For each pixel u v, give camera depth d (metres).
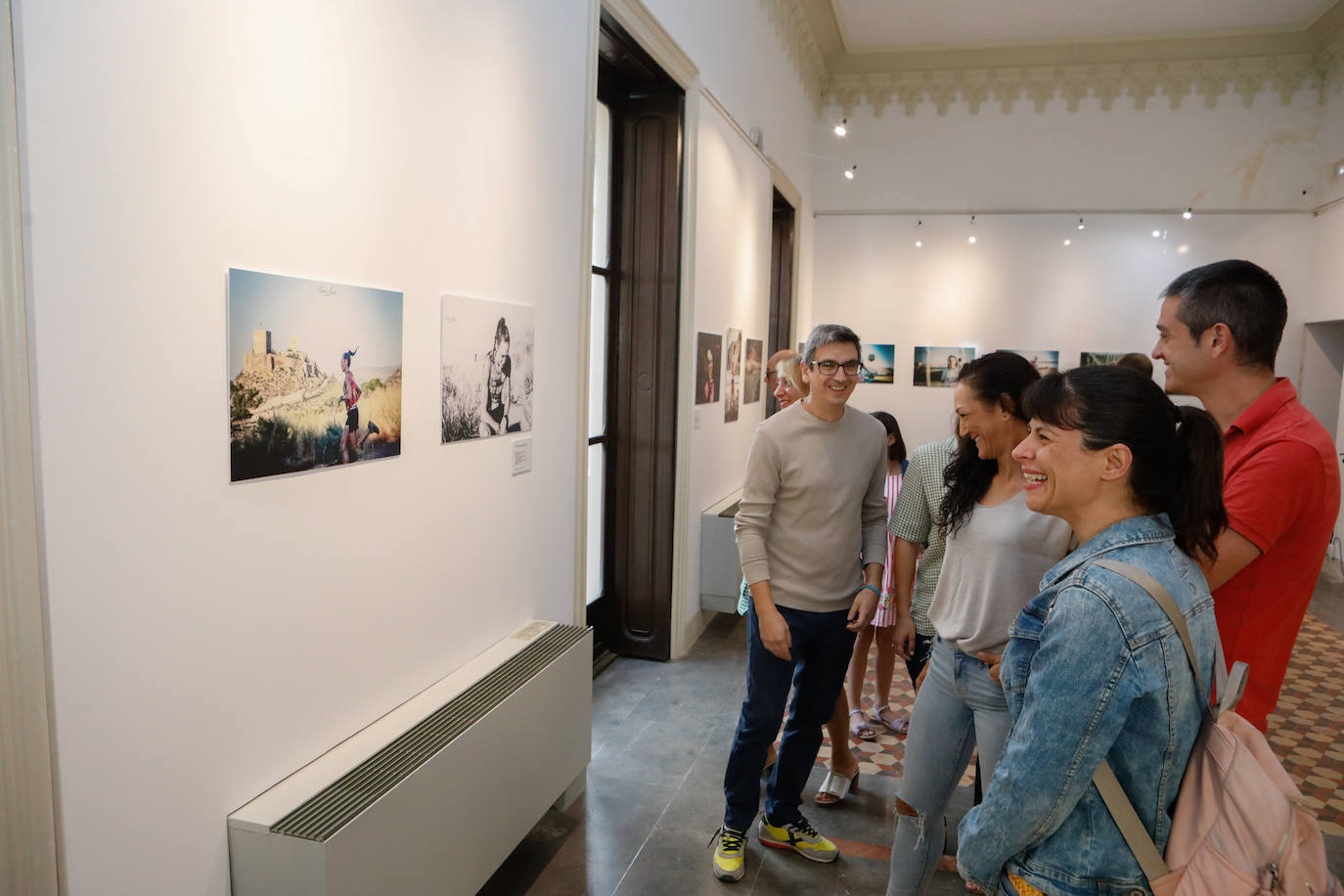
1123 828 1.26
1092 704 1.21
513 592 3.10
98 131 1.48
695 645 5.41
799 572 2.82
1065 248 9.09
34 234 1.38
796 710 2.96
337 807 1.90
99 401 1.51
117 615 1.57
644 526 5.06
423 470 2.49
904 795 2.31
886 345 9.52
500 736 2.50
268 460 1.90
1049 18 8.25
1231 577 1.85
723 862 2.85
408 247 2.36
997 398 2.09
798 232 8.60
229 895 1.86
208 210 1.71
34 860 1.45
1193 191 8.80
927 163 9.33
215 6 1.70
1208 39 8.60
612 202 4.92
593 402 4.84
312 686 2.09
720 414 5.88
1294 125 8.55
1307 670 5.31
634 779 3.55
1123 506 1.33
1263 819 1.20
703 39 5.05
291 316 1.93
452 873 2.28
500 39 2.81
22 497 1.39
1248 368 1.93
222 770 1.83
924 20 8.37
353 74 2.11
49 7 1.38
